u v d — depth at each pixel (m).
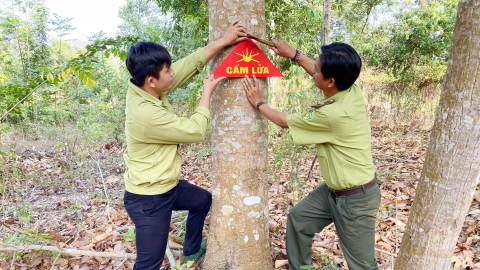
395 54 13.23
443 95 1.50
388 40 13.55
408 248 1.67
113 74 8.99
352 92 1.96
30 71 10.72
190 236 2.37
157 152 1.92
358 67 1.84
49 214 3.80
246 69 2.02
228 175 2.14
